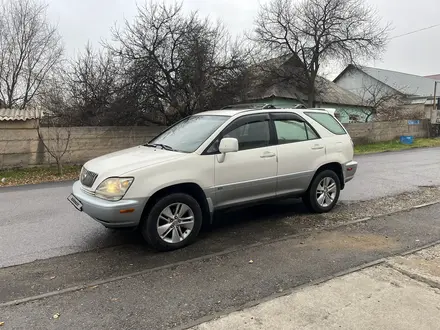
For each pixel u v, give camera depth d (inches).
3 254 173.6
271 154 203.3
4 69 847.7
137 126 610.9
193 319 113.2
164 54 601.0
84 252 174.6
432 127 1008.2
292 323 109.0
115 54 601.0
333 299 123.1
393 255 162.6
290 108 225.9
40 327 110.4
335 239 186.1
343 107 1225.4
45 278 145.6
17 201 302.2
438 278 137.5
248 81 666.2
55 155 490.0
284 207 252.7
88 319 114.6
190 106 628.7
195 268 152.7
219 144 185.5
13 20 845.2
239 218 227.9
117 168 166.1
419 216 228.1
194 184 177.6
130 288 135.5
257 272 147.3
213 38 652.7
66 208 267.9
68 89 675.4
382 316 111.8
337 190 242.1
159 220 170.4
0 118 492.7
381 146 798.5
